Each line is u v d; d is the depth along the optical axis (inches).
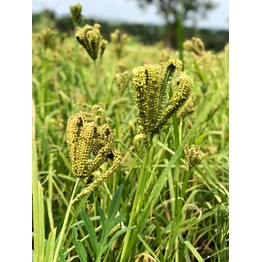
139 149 18.5
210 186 29.5
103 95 43.9
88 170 15.7
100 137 15.7
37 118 35.5
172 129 22.5
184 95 15.9
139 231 18.6
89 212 23.2
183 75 16.0
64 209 28.7
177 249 21.5
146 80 15.8
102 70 49.1
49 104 38.8
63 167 30.0
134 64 56.6
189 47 36.6
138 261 20.7
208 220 28.7
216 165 31.3
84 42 20.9
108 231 16.9
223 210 25.3
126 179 25.3
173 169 29.5
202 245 27.3
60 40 47.9
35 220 16.8
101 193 23.4
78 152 15.6
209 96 36.6
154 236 25.7
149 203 18.4
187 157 18.4
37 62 46.2
